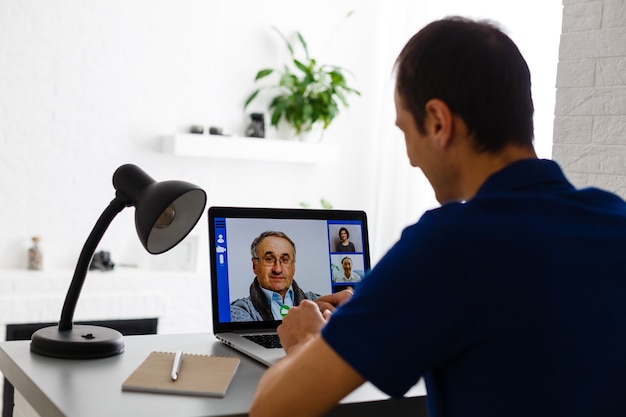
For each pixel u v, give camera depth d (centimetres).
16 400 168
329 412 139
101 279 425
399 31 503
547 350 101
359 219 203
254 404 115
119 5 444
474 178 115
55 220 436
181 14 461
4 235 426
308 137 492
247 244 189
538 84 408
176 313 445
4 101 421
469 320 102
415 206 490
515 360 102
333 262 197
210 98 472
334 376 107
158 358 158
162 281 441
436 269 102
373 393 148
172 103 462
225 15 474
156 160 460
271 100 491
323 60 507
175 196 155
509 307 101
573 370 103
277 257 192
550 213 108
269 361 160
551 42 404
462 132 113
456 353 105
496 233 103
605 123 260
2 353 166
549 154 402
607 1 259
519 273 101
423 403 151
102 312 423
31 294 410
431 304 102
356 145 520
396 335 103
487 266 102
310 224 197
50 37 429
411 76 115
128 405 131
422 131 117
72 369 152
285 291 191
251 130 476
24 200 429
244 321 185
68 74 434
